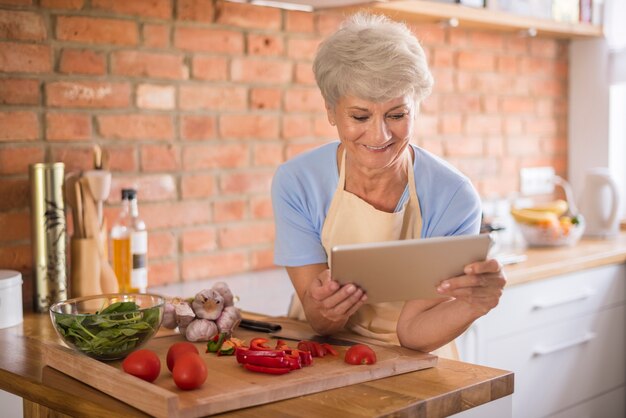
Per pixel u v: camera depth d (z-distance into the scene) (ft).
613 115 12.19
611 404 10.14
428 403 4.45
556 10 11.27
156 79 7.98
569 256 9.52
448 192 5.75
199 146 8.38
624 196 12.34
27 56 7.13
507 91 11.59
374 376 4.86
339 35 5.18
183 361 4.43
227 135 8.59
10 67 7.04
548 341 9.07
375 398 4.49
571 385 9.47
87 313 5.48
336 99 5.25
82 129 7.52
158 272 8.16
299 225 5.94
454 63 10.78
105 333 4.94
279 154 9.07
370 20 5.44
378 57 4.96
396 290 5.11
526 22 10.66
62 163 6.95
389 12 9.24
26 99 7.16
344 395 4.55
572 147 12.65
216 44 8.39
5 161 7.09
